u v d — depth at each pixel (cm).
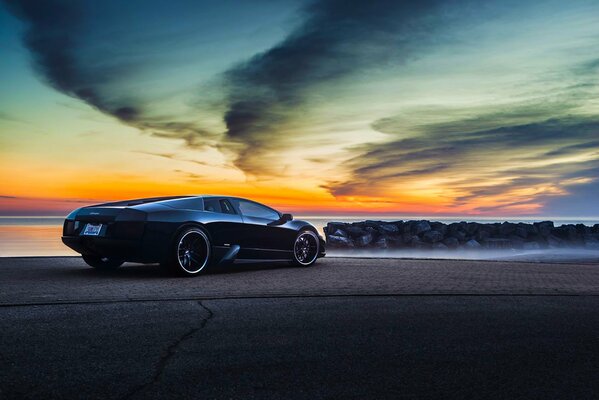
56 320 436
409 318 479
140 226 689
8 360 329
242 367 328
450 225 2291
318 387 296
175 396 278
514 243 2202
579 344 399
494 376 321
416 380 311
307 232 899
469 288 674
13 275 719
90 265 814
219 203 795
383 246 2098
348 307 524
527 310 531
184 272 724
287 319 464
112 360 335
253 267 880
